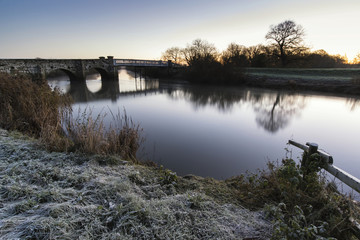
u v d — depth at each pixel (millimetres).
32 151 3082
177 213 1938
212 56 29781
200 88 23594
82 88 23281
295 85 19719
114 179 2500
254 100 15703
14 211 1806
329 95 16656
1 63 16891
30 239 1530
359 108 12492
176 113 11320
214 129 8258
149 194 2336
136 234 1674
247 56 38969
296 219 1676
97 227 1691
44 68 20906
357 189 1711
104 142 3664
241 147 6266
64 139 3701
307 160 2357
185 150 5852
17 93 5820
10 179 2248
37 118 4762
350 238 1728
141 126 8375
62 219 1707
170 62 36969
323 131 8250
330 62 35219
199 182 2920
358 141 7172
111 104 13977
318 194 2119
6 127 4410
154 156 5352
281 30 33500
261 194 2479
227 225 1872
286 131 8164
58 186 2229
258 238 1732
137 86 26422
